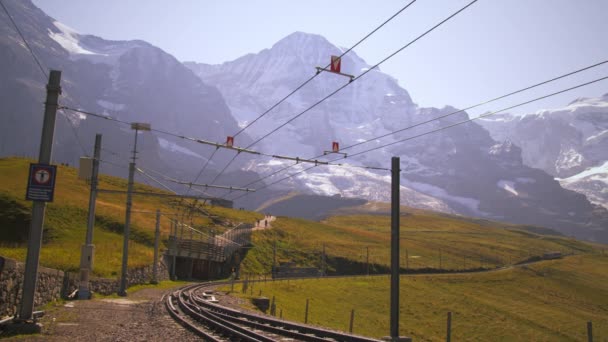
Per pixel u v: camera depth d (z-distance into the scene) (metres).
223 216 143.50
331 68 22.73
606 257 195.25
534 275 149.88
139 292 46.81
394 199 24.66
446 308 96.50
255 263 111.25
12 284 22.56
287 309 63.84
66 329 21.34
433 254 166.88
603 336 94.56
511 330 90.06
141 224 96.31
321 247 140.50
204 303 36.81
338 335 25.23
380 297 92.88
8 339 18.34
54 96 21.50
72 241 73.69
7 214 79.56
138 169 43.34
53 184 21.09
